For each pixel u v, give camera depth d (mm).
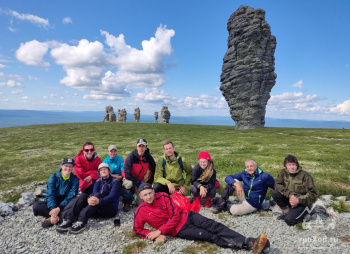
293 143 11688
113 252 2570
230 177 3490
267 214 3387
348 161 6617
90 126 26938
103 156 9398
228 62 26594
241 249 2477
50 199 3262
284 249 2453
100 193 3395
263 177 3273
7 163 8633
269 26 25047
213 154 9008
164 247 2604
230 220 3260
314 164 6453
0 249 2621
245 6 25750
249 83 24766
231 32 26594
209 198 3674
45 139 17406
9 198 4227
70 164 3318
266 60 25609
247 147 10781
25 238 2891
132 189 3812
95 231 3082
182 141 14562
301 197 2912
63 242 2801
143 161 3779
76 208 3146
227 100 26719
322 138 14047
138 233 2809
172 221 2697
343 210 3264
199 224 2713
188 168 3889
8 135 20391
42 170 7004
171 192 3529
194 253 2455
